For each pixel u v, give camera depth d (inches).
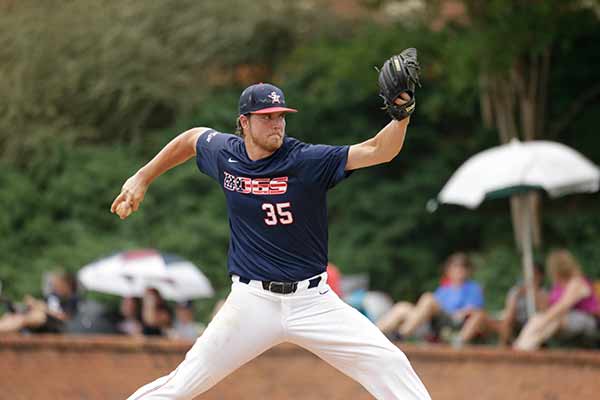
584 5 2191.2
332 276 1318.9
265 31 2598.4
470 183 1541.6
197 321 2086.6
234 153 742.5
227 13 2566.4
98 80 2428.6
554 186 1494.8
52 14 2453.2
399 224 2320.4
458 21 2338.8
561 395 1184.8
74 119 2461.9
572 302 1338.6
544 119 2417.6
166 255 1573.6
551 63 2453.2
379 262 2266.2
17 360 1187.3
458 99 2359.7
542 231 2308.1
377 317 1736.0
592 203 2440.9
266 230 730.8
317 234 731.4
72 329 1471.5
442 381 1212.5
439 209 2372.0
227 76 2632.9
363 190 2401.6
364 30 2440.9
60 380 1189.1
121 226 2300.7
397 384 733.9
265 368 1231.5
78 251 2162.9
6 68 2413.9
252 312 735.7
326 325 735.1
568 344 1362.0
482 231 2381.9
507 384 1200.2
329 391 1213.1
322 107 2436.0
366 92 2373.3
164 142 2411.4
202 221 2262.6
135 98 2425.0
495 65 2112.5
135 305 1529.3
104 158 2379.4
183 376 743.1
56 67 2421.3
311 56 2522.1
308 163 714.2
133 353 1219.2
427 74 2402.8
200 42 2511.1
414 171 2422.5
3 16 2459.4
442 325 1454.2
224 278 2208.4
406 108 668.1
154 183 2374.5
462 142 2491.4
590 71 2436.0
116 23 2469.2
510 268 2145.7
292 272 729.6
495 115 2443.4
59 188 2326.5
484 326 1422.2
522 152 1531.7
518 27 2070.6
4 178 2356.1
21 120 2381.9
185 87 2484.0
